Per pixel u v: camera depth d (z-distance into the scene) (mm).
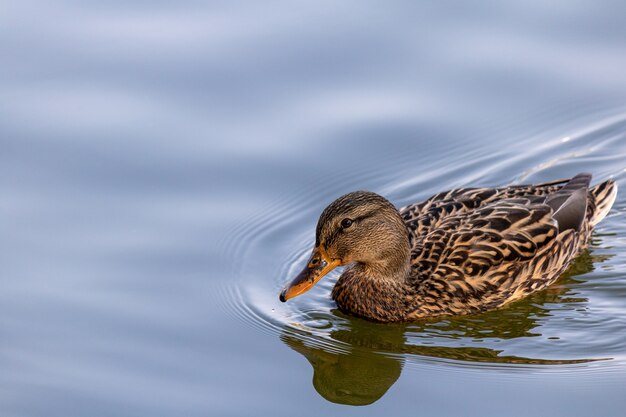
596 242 17266
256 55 20188
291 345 15156
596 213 17172
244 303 15969
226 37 20609
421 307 15719
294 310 16078
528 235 15977
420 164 18516
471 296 15727
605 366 14367
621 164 18672
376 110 19203
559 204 16469
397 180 18250
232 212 17516
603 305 15805
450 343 15188
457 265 15758
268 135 18766
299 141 18688
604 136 19047
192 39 20578
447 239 15938
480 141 18938
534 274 16031
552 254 16141
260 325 15562
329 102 19312
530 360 14633
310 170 18266
